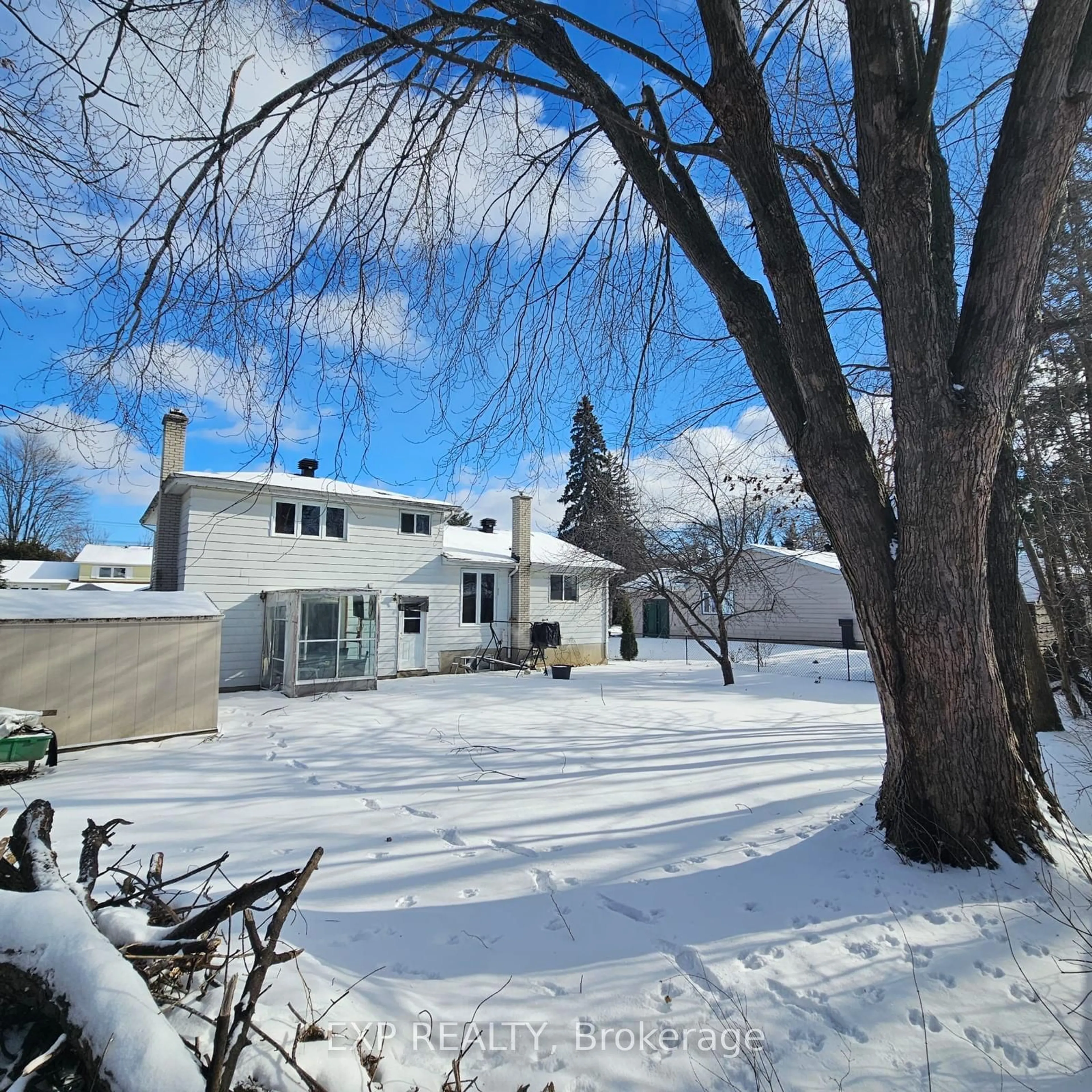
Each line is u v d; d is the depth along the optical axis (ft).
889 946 10.05
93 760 23.13
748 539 52.31
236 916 10.59
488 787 19.19
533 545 72.95
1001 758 12.87
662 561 50.52
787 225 13.28
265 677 45.32
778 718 32.32
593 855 13.79
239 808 17.07
